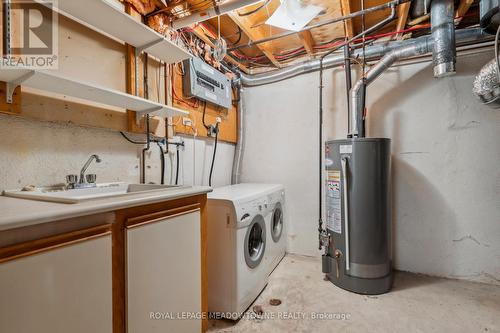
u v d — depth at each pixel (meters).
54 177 1.32
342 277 2.03
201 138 2.48
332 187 2.13
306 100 2.77
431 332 1.49
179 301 1.24
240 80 2.88
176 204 1.28
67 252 0.79
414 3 1.93
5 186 1.13
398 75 2.36
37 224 0.73
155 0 1.71
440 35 1.73
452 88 2.18
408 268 2.34
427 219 2.28
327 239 2.16
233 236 1.62
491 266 2.09
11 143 1.16
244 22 2.04
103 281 0.90
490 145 2.08
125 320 0.99
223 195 1.82
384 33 2.40
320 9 1.78
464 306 1.76
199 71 2.21
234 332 1.52
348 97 2.26
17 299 0.67
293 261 2.59
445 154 2.21
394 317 1.64
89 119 1.45
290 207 2.85
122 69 1.66
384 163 2.00
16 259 0.67
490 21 1.51
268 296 1.92
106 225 0.92
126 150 1.73
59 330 0.76
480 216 2.12
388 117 2.39
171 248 1.19
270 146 2.96
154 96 1.88
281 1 1.72
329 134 2.65
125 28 1.49
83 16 1.36
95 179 1.43
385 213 2.00
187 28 2.04
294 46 2.70
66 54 1.34
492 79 1.53
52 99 1.28
